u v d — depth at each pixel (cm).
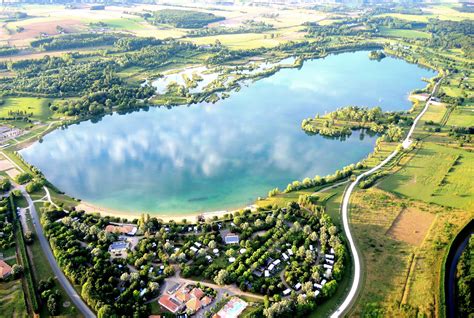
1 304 19288
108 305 18775
